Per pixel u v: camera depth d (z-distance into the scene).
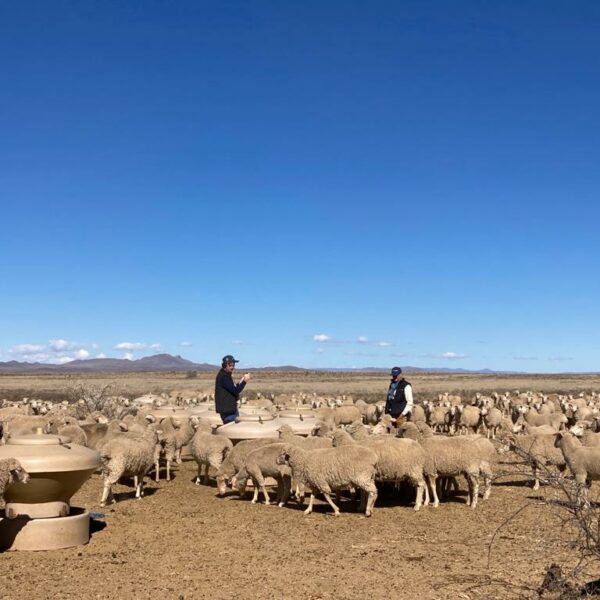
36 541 11.22
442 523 13.26
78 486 11.70
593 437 16.39
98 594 9.18
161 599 8.99
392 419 19.31
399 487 16.33
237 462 16.03
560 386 96.75
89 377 153.50
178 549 11.42
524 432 23.42
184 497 16.20
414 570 10.16
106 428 19.64
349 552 11.19
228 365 19.19
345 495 16.62
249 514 14.26
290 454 14.34
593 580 9.41
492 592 9.12
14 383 106.69
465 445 14.67
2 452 11.20
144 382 106.56
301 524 13.28
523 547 11.34
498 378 155.00
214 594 9.17
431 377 166.88
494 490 16.88
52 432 20.05
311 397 45.34
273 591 9.28
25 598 9.02
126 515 14.09
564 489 8.41
